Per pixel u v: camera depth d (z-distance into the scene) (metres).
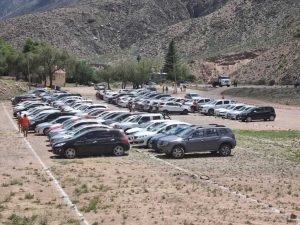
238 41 189.38
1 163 28.48
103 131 31.62
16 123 55.12
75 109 58.03
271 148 35.22
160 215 16.84
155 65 143.50
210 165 27.88
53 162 28.95
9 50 143.12
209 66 161.75
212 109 64.50
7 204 18.48
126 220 16.22
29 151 33.66
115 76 125.69
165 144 30.78
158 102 65.00
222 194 20.30
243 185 22.25
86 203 18.64
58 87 109.69
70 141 30.81
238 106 60.31
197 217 16.58
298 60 114.75
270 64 126.06
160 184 22.25
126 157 31.02
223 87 115.19
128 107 70.88
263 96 90.00
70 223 15.88
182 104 66.50
